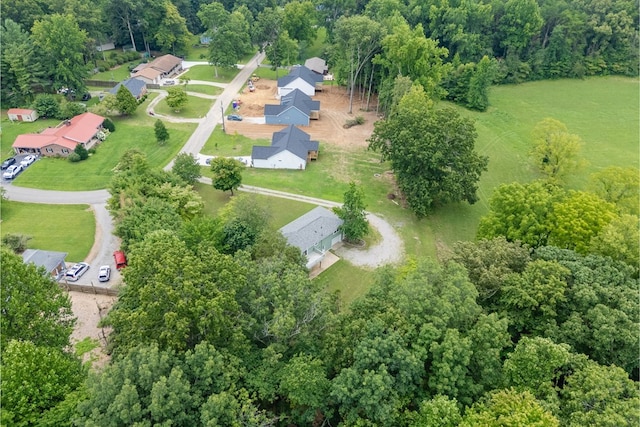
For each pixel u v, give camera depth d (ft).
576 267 123.54
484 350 100.53
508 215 165.78
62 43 315.17
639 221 145.38
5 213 208.44
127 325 107.14
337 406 103.65
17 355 89.35
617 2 406.62
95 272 174.09
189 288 97.14
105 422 79.82
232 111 323.78
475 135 208.44
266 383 98.99
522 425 81.10
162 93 352.28
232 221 171.22
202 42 472.03
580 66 403.54
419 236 201.98
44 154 258.37
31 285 107.96
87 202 218.59
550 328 111.24
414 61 291.17
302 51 434.30
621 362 104.63
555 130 234.17
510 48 403.95
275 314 104.22
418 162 205.26
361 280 173.99
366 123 313.32
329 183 240.73
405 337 99.96
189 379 91.30
